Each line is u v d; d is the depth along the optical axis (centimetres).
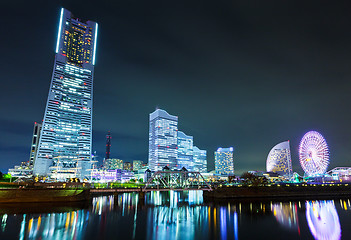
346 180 17338
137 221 5822
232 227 5322
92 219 5906
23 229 4744
